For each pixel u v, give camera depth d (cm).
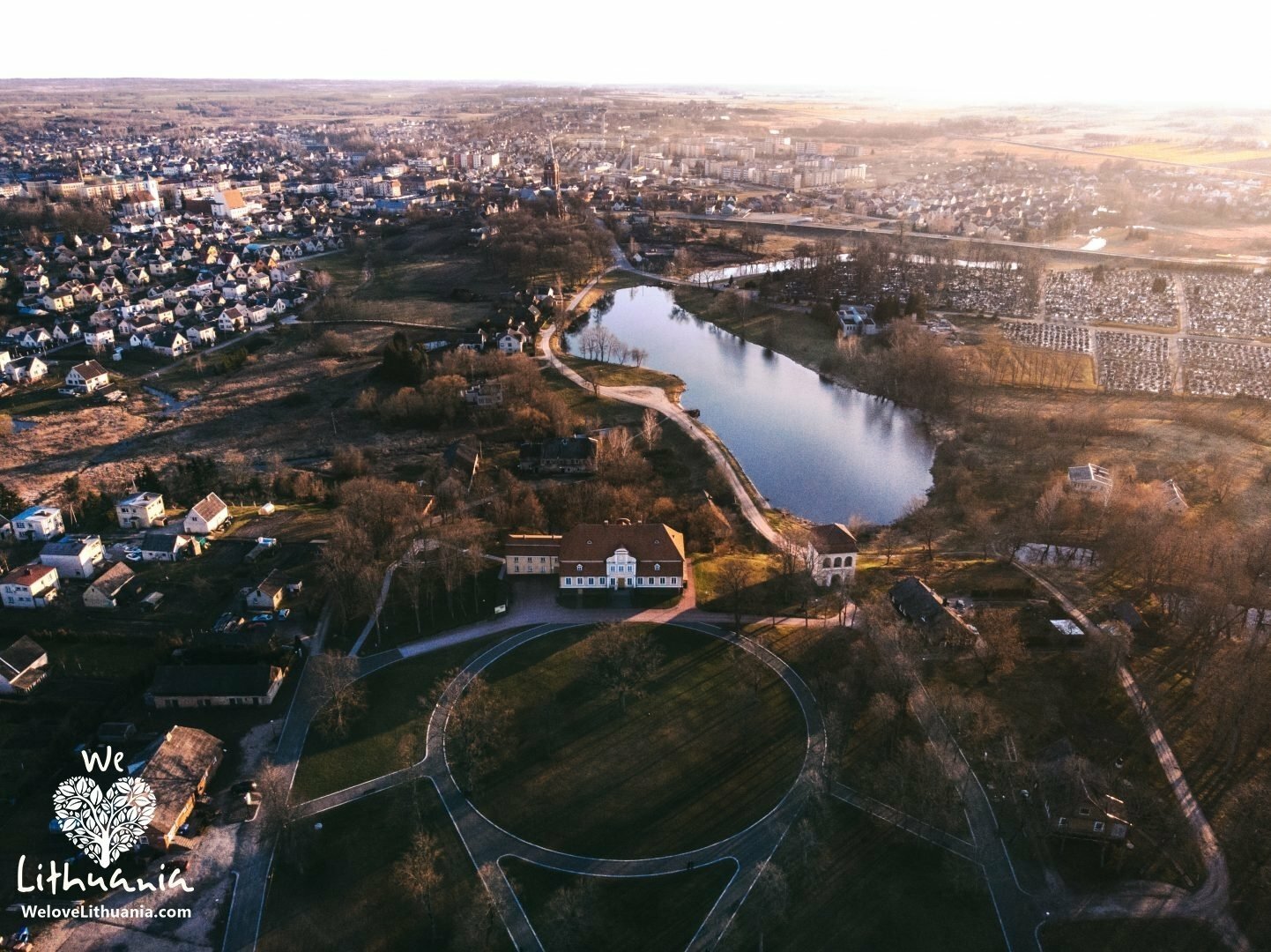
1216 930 10575
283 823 11769
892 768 12756
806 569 18175
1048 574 18538
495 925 10719
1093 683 14875
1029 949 10356
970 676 14950
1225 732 13575
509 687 14888
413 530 19188
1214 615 15488
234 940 10594
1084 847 11681
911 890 11138
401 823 12225
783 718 14188
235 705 14475
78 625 16388
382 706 14488
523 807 12469
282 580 17362
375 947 10500
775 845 11838
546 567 18162
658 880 11356
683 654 15750
